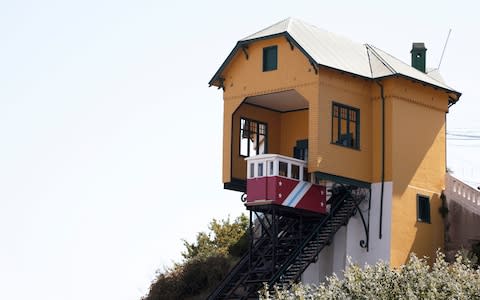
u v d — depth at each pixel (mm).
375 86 90562
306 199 86750
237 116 92062
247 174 87125
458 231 91625
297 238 86562
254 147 93188
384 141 89438
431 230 91125
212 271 97438
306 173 87500
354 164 88188
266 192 85375
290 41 87625
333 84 87312
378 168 89250
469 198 91500
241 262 88812
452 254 91312
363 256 88250
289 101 92000
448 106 94938
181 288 98188
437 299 64312
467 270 67938
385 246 87500
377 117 90062
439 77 96625
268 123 94500
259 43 89938
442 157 93500
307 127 93500
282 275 83938
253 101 92375
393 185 88562
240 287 88875
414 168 90625
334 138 87125
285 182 85688
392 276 66562
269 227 89375
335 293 66438
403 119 90312
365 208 88875
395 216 88188
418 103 91812
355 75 88375
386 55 94062
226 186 91062
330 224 87938
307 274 86750
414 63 98250
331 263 88125
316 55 86750
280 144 95062
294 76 87562
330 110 86812
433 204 91875
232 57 91000
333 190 89312
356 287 66125
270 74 89000
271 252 87500
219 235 112875
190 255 111375
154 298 99375
